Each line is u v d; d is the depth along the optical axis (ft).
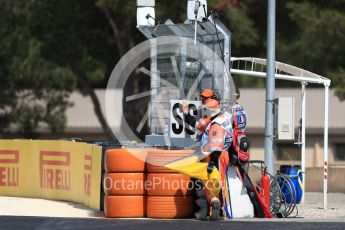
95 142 188.55
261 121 484.33
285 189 175.22
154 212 152.35
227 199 154.61
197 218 150.30
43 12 374.02
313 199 226.79
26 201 192.95
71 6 371.97
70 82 398.83
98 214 166.81
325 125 196.44
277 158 440.04
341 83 319.27
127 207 153.99
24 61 380.37
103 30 386.32
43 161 198.90
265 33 388.57
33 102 479.00
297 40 398.42
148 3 191.62
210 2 333.01
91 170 177.58
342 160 468.75
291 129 190.19
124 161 154.40
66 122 475.31
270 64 193.36
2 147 207.51
